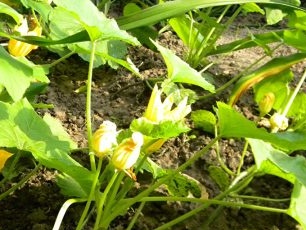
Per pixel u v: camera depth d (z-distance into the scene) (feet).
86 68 3.44
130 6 3.86
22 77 1.82
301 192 1.91
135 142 1.60
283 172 1.90
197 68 3.65
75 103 3.08
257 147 1.98
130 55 3.70
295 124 3.03
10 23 3.45
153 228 2.28
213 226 2.36
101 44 3.05
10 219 2.20
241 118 1.73
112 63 3.18
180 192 2.28
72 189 2.17
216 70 3.68
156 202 2.40
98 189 1.85
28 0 2.31
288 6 3.08
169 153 2.78
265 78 3.14
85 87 3.14
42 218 2.21
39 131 1.90
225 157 2.81
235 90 2.96
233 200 2.44
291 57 3.00
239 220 2.43
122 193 2.00
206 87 2.00
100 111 3.05
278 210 1.93
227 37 4.42
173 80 1.94
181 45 4.01
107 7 4.27
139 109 3.12
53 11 2.43
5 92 2.25
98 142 1.66
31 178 2.38
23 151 2.26
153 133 1.66
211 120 2.80
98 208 1.82
